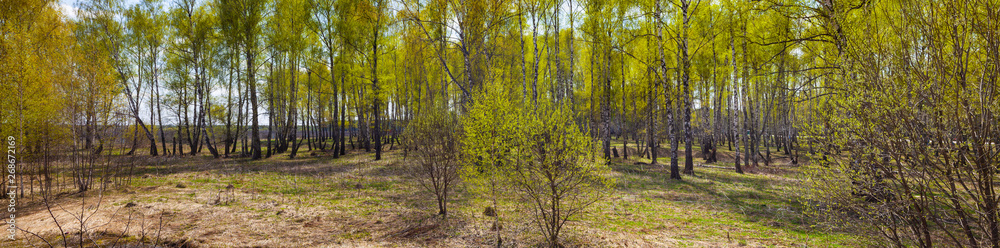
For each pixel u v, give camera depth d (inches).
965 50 123.8
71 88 340.5
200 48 789.2
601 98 794.8
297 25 776.3
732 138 1270.9
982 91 118.5
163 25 814.5
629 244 202.2
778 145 1089.4
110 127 360.5
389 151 951.0
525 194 207.8
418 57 853.2
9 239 189.2
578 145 182.4
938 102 126.7
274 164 645.3
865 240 182.7
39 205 286.5
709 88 871.7
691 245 200.5
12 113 310.5
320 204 302.0
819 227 221.9
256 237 212.2
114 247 174.6
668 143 1252.5
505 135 204.7
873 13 156.1
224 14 713.0
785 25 417.4
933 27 126.3
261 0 749.9
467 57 495.2
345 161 690.2
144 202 287.4
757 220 252.7
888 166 140.3
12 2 419.5
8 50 315.0
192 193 339.3
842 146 146.8
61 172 476.7
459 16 497.7
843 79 151.0
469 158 238.2
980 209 129.5
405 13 530.9
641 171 568.4
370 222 249.4
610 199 322.3
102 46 698.2
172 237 203.5
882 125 135.0
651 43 673.6
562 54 888.3
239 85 807.1
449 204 305.0
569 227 235.8
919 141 129.3
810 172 165.8
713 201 320.5
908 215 146.2
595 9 643.5
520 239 213.5
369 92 761.6
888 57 134.9
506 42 776.9
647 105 832.3
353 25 719.7
